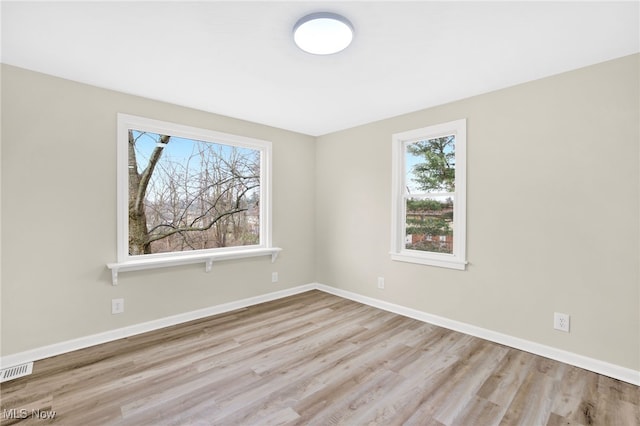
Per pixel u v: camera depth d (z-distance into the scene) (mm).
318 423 1701
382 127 3635
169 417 1737
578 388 2023
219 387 2031
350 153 4004
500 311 2707
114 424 1675
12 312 2299
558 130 2400
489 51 2084
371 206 3756
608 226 2191
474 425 1687
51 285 2457
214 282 3438
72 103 2541
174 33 1888
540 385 2057
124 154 2820
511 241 2643
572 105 2336
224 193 3631
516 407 1833
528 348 2537
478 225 2840
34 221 2383
